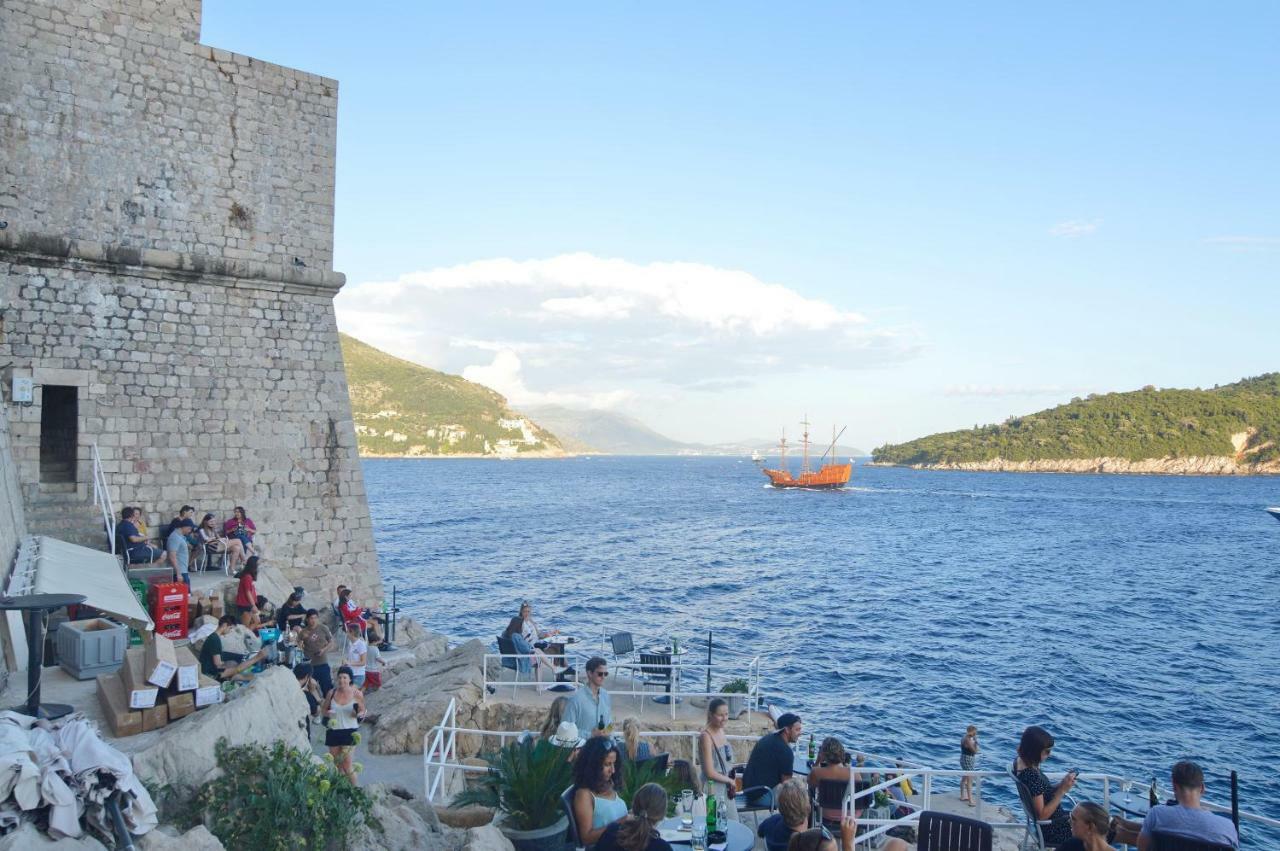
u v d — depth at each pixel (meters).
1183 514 134.25
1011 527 111.19
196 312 22.91
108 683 11.31
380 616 23.91
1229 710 31.16
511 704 16.48
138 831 8.13
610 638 19.75
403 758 15.15
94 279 21.55
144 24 22.44
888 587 59.94
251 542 22.20
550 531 97.69
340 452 24.91
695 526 107.81
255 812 9.20
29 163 20.91
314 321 24.77
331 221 25.14
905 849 8.14
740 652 39.34
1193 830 8.41
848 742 27.06
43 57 21.16
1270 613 51.09
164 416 22.30
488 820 11.66
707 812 9.42
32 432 20.52
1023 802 10.52
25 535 18.28
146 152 22.39
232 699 10.98
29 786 7.57
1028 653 40.06
